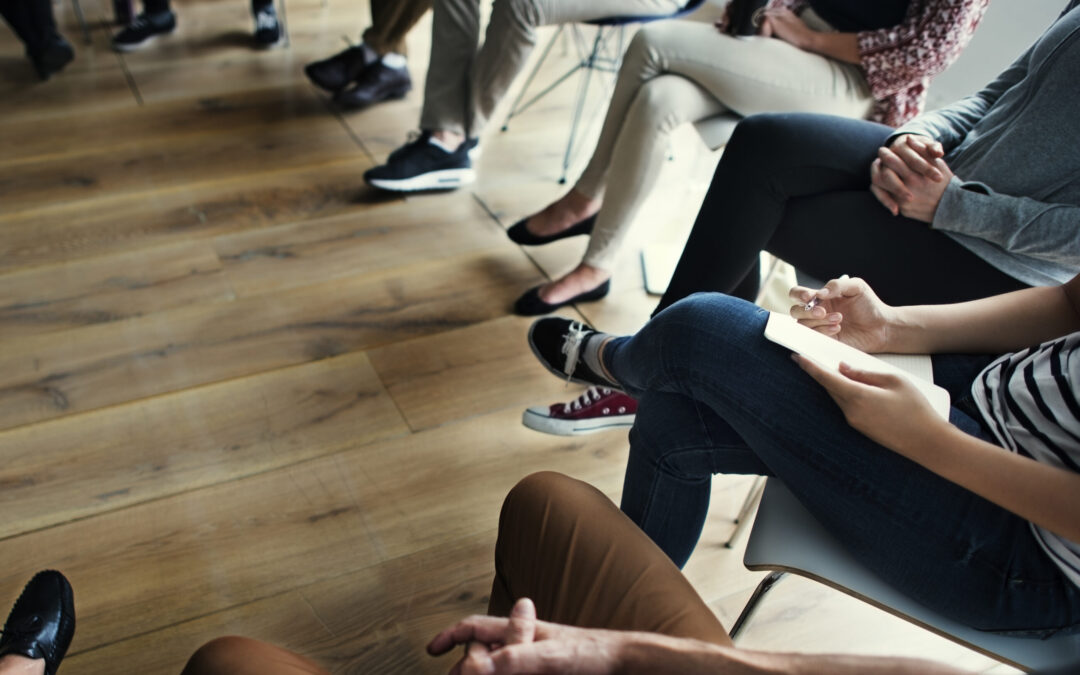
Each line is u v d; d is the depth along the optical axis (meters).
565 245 2.20
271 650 0.88
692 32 1.72
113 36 2.92
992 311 1.07
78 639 1.27
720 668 0.74
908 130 1.34
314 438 1.62
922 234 1.29
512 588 1.02
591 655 0.76
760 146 1.36
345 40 3.04
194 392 1.69
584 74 2.99
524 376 1.81
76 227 2.09
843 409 0.91
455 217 2.26
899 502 0.91
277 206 2.23
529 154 2.54
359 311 1.93
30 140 2.38
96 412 1.63
